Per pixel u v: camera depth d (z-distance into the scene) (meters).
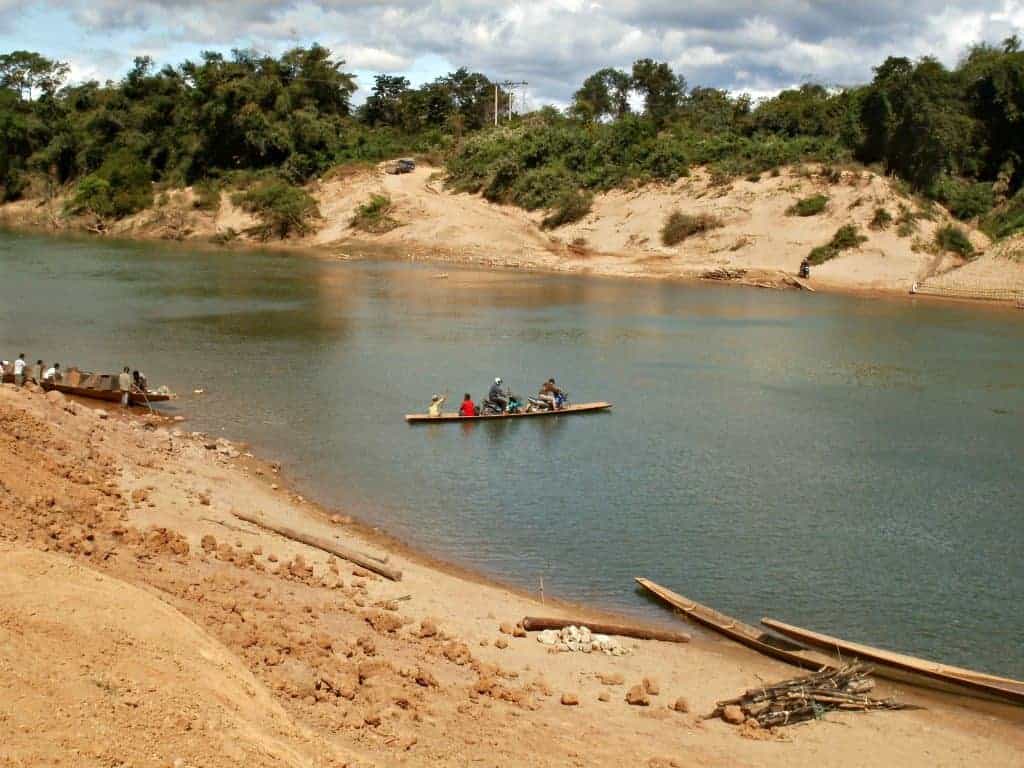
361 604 18.11
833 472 30.05
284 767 9.94
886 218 80.81
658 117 116.81
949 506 27.16
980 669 18.19
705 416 36.72
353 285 72.38
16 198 123.31
